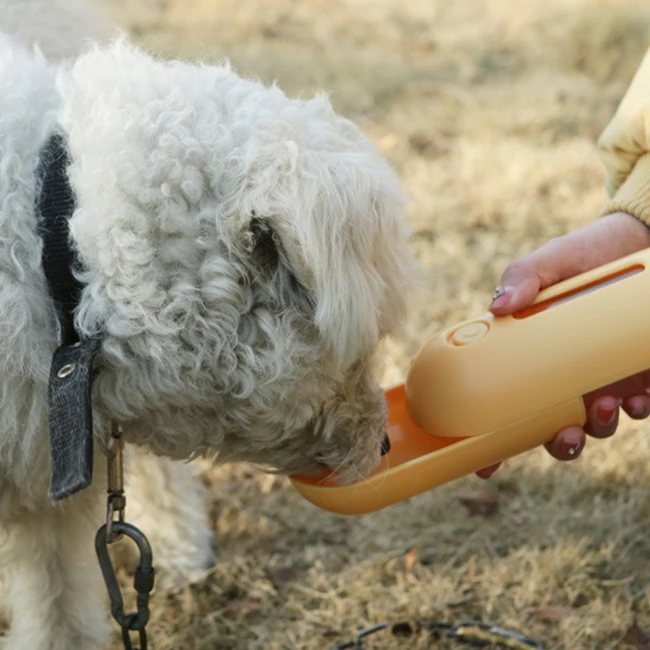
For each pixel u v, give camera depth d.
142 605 2.45
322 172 2.22
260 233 2.27
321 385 2.43
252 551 3.88
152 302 2.25
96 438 2.45
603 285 2.54
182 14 9.84
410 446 2.77
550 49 9.45
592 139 7.51
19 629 3.07
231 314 2.30
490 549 3.81
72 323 2.30
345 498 2.64
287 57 8.64
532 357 2.49
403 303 2.47
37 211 2.31
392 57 9.11
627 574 3.66
